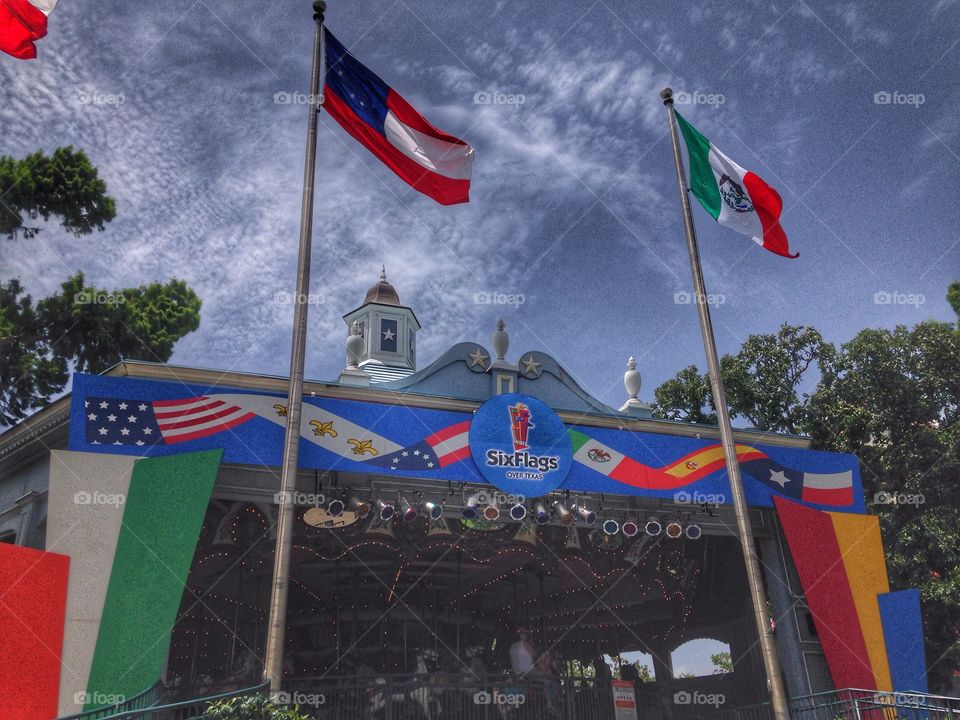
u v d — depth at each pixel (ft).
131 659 43.86
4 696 40.09
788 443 69.97
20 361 88.69
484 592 82.12
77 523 46.21
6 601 42.01
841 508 68.33
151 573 46.42
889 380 97.55
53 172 85.56
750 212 57.82
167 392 51.85
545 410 61.98
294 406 45.29
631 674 84.17
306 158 50.80
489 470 58.54
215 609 71.26
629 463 63.36
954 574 83.05
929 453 92.73
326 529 62.08
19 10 45.96
